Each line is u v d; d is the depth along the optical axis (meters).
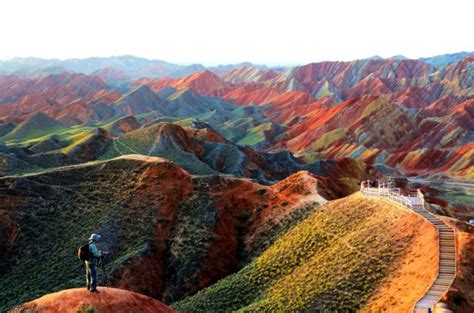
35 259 66.94
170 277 66.94
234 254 70.00
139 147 134.88
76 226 72.44
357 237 44.28
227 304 47.12
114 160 84.88
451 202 140.38
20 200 75.44
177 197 77.44
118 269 63.78
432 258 34.72
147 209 74.50
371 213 48.16
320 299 37.75
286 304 39.53
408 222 41.47
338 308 35.97
